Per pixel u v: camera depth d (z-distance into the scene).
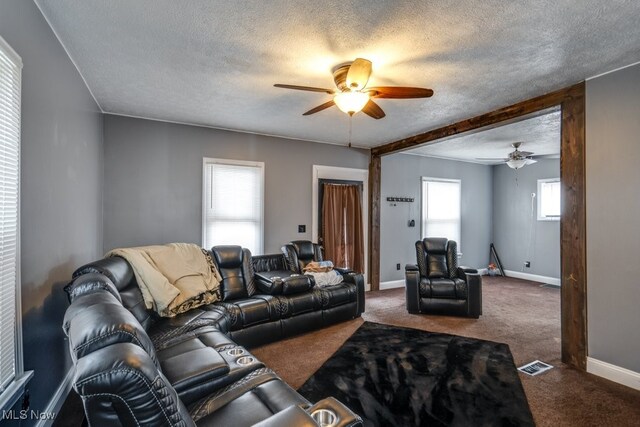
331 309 3.84
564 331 2.87
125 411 0.79
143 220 3.93
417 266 4.62
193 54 2.35
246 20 1.93
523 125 4.22
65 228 2.30
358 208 5.55
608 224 2.59
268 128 4.41
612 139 2.57
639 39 2.12
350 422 1.09
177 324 2.59
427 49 2.25
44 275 1.91
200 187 4.28
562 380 2.56
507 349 3.15
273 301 3.38
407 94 2.36
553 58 2.38
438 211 6.59
